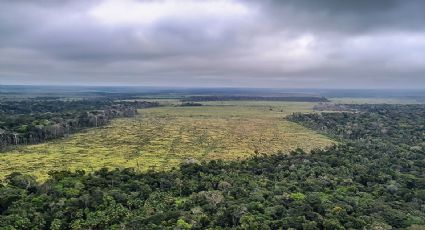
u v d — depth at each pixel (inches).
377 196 4837.6
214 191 4835.1
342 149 7721.5
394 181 5428.2
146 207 4375.0
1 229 3619.6
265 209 4210.1
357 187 5147.6
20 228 3750.0
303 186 5142.7
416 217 4119.1
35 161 7007.9
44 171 6210.6
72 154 7701.8
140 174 5674.2
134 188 4943.4
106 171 5792.3
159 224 3924.7
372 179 5531.5
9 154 7618.1
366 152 7445.9
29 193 4635.8
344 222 3919.8
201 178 5447.8
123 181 5236.2
